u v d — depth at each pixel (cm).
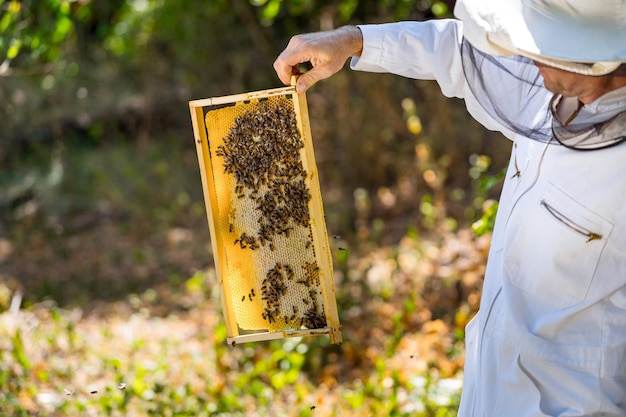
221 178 330
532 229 277
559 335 276
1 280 952
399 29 311
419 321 688
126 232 1127
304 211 321
